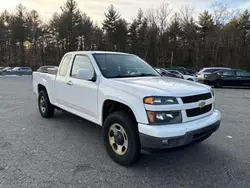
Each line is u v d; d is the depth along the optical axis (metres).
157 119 3.05
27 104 8.37
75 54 4.90
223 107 8.71
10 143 4.39
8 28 54.12
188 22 48.47
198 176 3.27
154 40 49.56
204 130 3.36
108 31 51.38
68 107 4.99
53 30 52.84
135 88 3.31
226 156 3.95
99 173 3.30
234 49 43.94
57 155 3.88
